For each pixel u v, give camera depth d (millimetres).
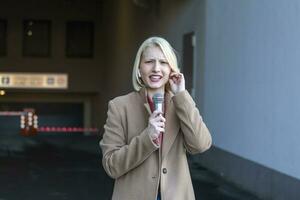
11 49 58250
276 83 17344
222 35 23297
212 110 24672
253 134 19453
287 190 16234
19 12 58312
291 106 16109
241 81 20891
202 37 26438
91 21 59125
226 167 22375
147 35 37781
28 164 28141
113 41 51719
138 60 6750
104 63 58281
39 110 60531
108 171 6578
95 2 59000
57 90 58938
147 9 37750
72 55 59094
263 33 18594
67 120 60875
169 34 32594
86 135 56031
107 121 6797
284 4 16766
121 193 6570
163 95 6676
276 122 17328
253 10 19609
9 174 24516
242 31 20766
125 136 6691
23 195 19578
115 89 50188
